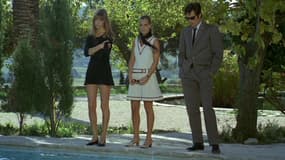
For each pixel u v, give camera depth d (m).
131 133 11.58
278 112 17.41
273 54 10.97
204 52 7.79
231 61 20.81
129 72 8.36
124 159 7.84
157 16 26.03
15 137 9.12
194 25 7.88
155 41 8.28
